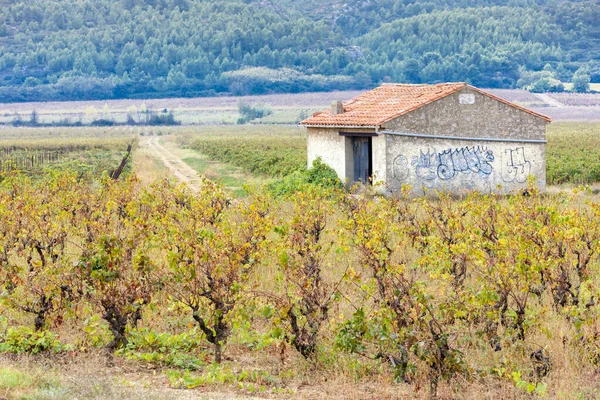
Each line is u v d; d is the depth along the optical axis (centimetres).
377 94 8475
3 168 10888
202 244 2984
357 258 3744
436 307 2803
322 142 8075
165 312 3222
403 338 2480
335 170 7869
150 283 2947
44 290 2997
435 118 7406
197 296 2834
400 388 2509
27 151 16700
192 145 19725
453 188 7500
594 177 8600
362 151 7712
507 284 2786
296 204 4266
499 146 7631
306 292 2784
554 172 8656
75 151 17100
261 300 3136
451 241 3809
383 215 4091
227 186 8956
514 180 7688
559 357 2617
